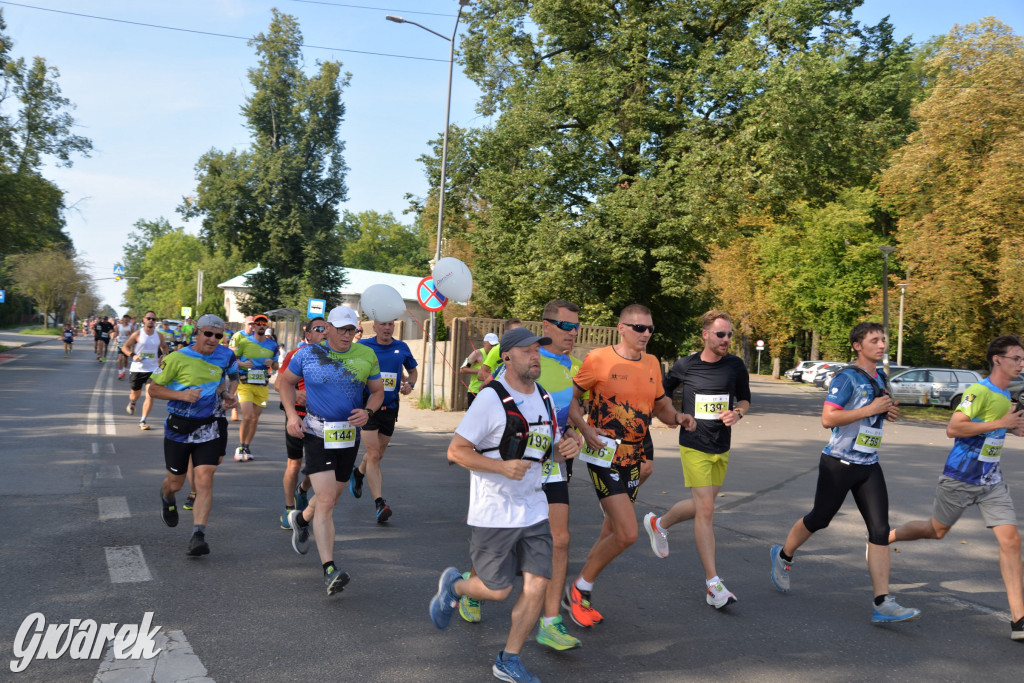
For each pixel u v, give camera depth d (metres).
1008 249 27.48
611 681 3.84
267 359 10.20
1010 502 4.94
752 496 9.11
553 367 4.77
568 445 4.23
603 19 22.88
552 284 22.06
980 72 28.84
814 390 40.69
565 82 22.58
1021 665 4.26
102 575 5.21
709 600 4.99
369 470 7.08
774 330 53.91
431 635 4.38
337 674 3.80
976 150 29.70
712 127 21.62
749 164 20.75
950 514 5.14
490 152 24.28
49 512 6.84
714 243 24.41
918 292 31.11
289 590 5.06
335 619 4.57
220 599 4.84
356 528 6.83
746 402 5.30
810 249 46.25
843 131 21.94
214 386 5.83
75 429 12.19
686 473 5.21
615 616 4.85
